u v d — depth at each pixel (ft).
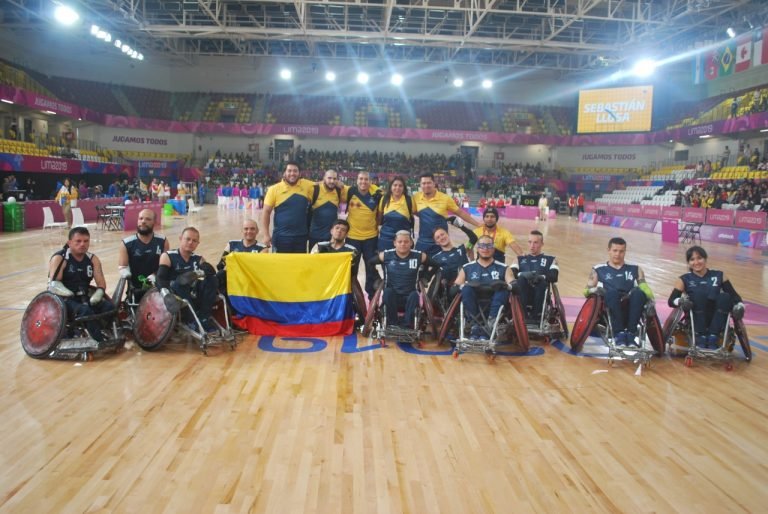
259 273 20.04
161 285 17.24
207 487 9.58
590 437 11.99
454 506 9.21
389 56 112.78
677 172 104.63
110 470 10.07
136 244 18.70
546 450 11.32
